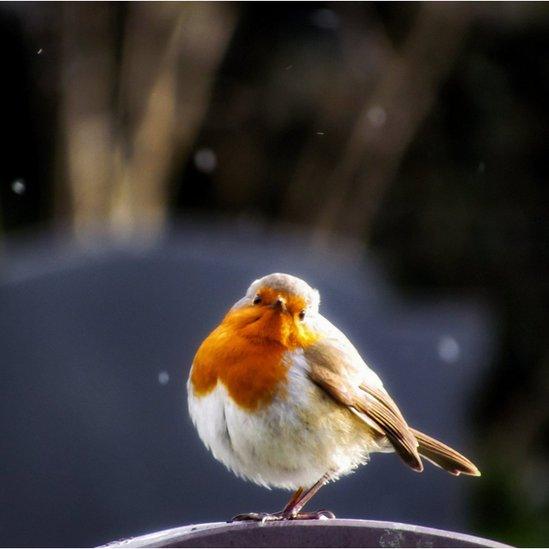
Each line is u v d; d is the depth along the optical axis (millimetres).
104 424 8703
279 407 5914
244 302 6078
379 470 9195
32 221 15859
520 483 14273
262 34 16047
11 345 8820
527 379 16078
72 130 14617
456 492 9453
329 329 6316
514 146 16453
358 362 6336
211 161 16047
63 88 14781
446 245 16141
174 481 8672
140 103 14641
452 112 16438
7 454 8625
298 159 16078
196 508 8656
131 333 8945
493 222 16266
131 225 14141
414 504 9195
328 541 5309
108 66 14828
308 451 6027
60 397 8742
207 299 9086
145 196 14719
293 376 5941
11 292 8945
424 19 15430
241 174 16141
